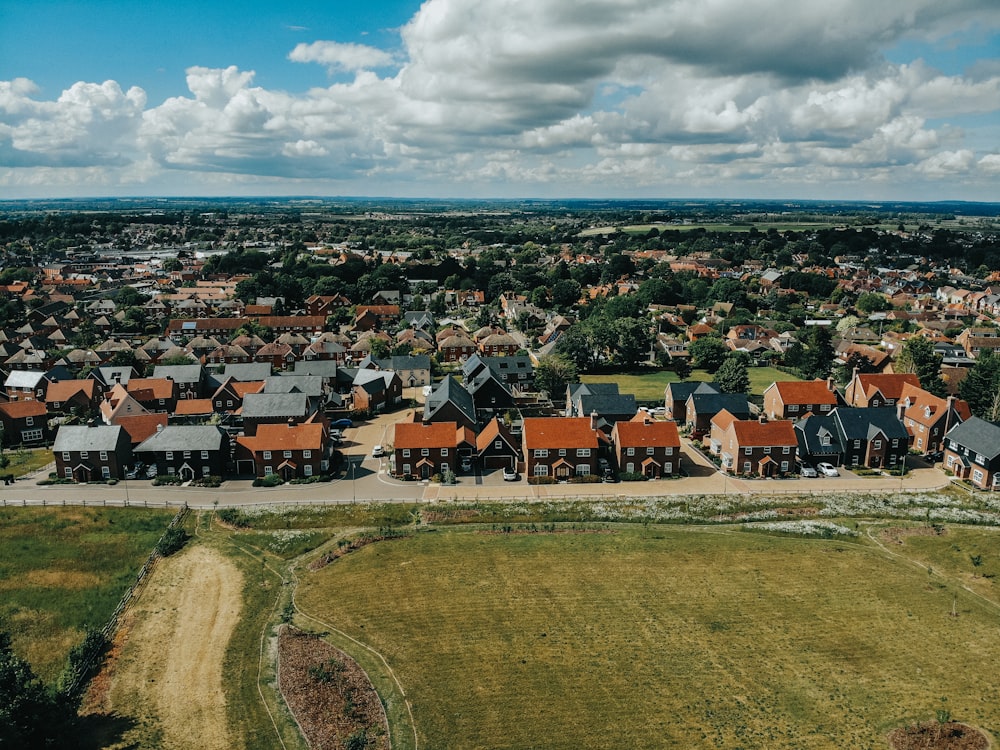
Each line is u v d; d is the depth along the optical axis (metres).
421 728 49.66
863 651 57.00
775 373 164.12
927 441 104.69
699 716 50.16
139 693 53.34
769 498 87.94
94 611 64.06
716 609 63.09
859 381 122.00
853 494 89.00
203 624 62.34
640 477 95.69
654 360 172.38
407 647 58.44
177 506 86.81
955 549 73.06
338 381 141.25
